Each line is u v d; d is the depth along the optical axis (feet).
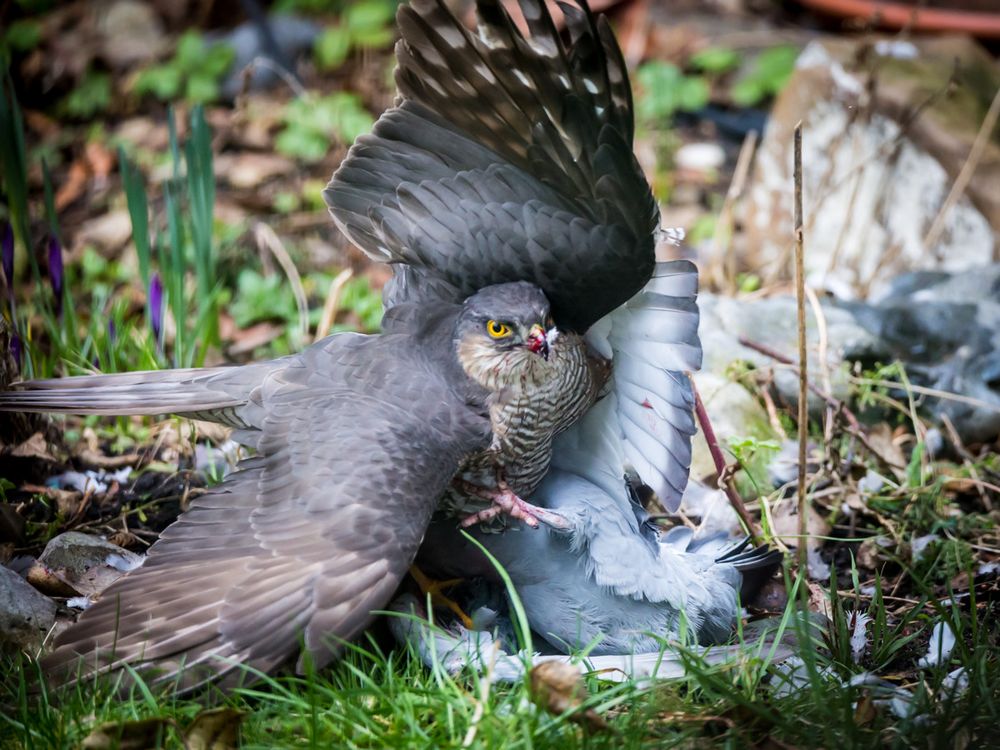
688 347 22.35
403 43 20.92
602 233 20.75
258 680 19.22
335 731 19.17
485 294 21.61
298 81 50.14
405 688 20.06
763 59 50.67
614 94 19.81
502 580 23.27
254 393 21.76
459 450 20.88
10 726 19.42
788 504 27.86
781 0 55.77
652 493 26.30
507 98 20.48
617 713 20.38
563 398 22.03
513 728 18.85
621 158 19.58
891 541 26.61
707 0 56.29
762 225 41.09
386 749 18.90
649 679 20.12
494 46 19.95
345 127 46.44
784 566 23.84
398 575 18.98
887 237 38.29
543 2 19.24
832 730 19.35
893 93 37.96
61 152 46.32
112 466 28.43
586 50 19.40
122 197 43.32
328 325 32.76
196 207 30.96
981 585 25.20
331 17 54.13
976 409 30.94
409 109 21.57
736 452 26.48
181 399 22.54
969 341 32.07
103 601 19.61
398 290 23.31
